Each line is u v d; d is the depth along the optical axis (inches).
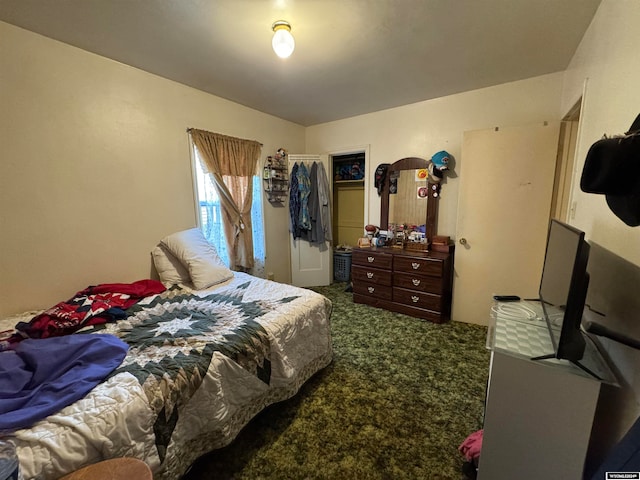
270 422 62.5
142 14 62.0
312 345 73.4
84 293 75.9
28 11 60.2
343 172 167.5
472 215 106.4
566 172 94.0
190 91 103.3
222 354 52.2
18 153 67.5
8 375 43.0
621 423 37.7
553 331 43.5
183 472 45.8
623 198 30.9
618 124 46.8
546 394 38.8
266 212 142.1
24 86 67.4
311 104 124.4
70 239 77.3
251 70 90.3
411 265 115.0
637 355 34.2
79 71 76.2
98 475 31.9
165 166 97.7
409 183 128.9
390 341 97.9
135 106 88.5
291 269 159.6
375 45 75.9
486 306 108.1
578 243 34.5
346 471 50.9
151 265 96.0
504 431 42.2
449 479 49.2
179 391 45.1
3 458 28.9
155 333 58.9
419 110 123.3
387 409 65.9
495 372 41.6
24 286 70.2
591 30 64.2
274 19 64.2
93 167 80.5
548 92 96.0
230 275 97.7
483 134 101.2
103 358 47.9
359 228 177.3
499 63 87.0
